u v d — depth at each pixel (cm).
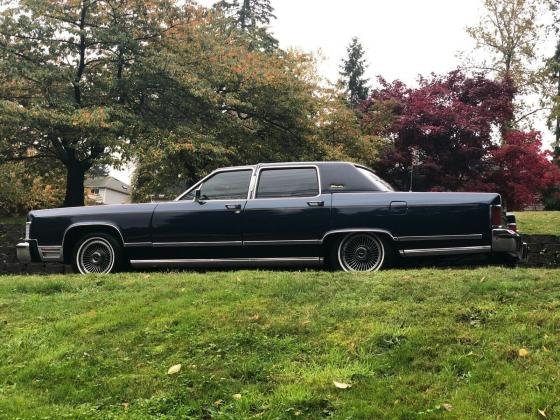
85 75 1633
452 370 420
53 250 792
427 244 702
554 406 364
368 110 2231
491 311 514
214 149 1452
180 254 761
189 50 1673
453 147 1969
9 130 1405
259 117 1756
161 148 1426
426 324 494
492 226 691
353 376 417
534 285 573
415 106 1995
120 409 398
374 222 710
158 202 780
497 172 1945
